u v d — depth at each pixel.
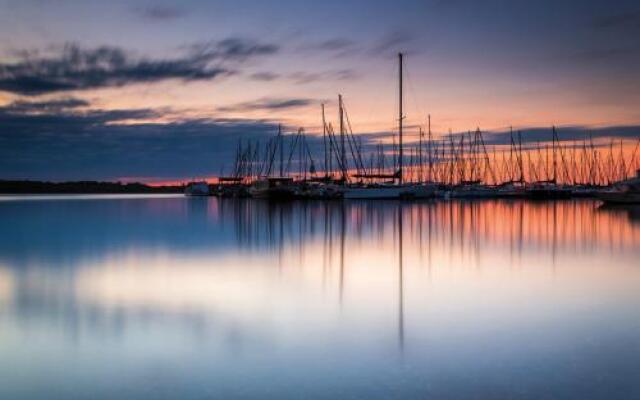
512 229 34.09
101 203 90.62
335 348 9.13
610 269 17.75
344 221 42.16
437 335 9.85
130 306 12.43
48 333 10.15
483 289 14.33
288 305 12.48
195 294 13.80
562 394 7.14
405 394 7.18
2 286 14.96
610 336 9.72
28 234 31.41
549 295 13.45
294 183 102.44
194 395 7.22
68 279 16.11
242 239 28.47
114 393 7.33
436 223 39.75
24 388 7.54
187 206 75.62
